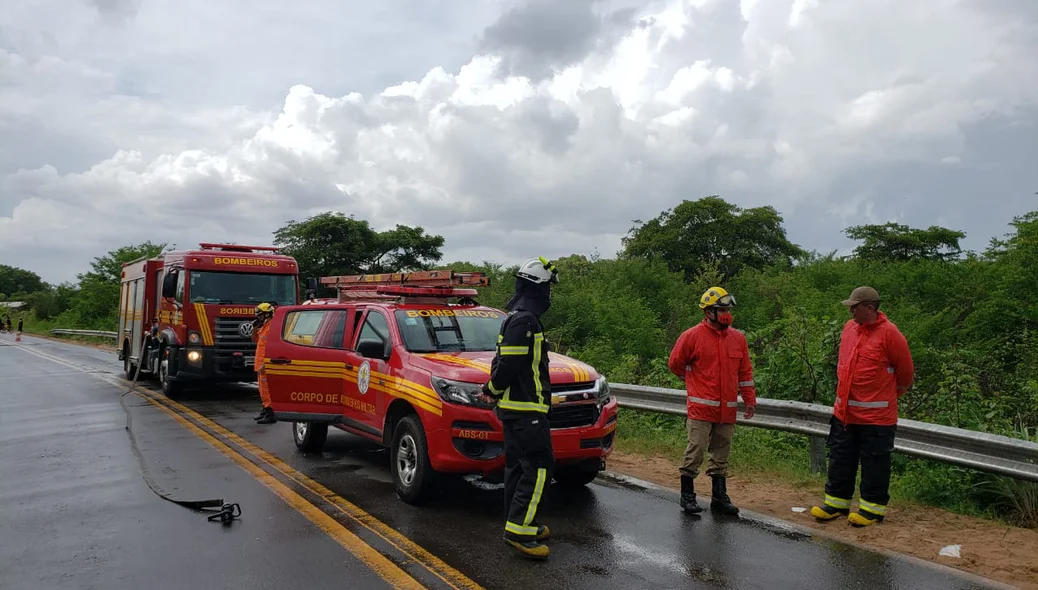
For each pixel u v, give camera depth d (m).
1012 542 5.38
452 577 4.68
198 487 7.03
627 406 9.50
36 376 18.95
